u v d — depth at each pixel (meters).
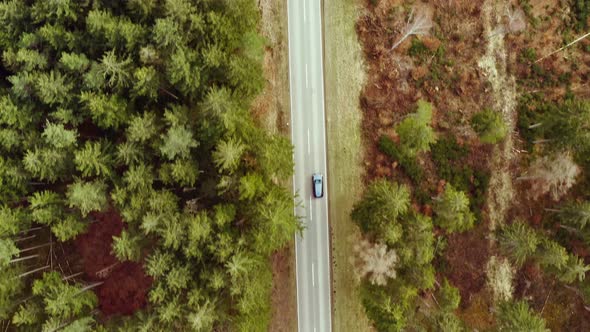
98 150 32.53
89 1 31.94
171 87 33.75
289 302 40.84
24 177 33.66
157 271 31.58
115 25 30.98
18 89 31.58
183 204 35.50
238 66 32.59
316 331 41.12
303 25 41.09
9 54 32.31
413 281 33.53
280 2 40.97
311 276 41.09
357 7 41.31
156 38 30.52
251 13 34.31
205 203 35.19
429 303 38.50
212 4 32.56
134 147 32.34
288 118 41.03
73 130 32.38
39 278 38.34
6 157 34.06
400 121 41.16
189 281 33.09
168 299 32.59
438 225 40.38
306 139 41.16
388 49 41.41
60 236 34.16
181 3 30.42
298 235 40.94
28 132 33.53
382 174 41.03
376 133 41.28
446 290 36.28
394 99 41.34
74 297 34.50
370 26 41.31
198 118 32.56
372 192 35.53
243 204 33.31
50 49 33.03
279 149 34.44
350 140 41.28
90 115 34.53
